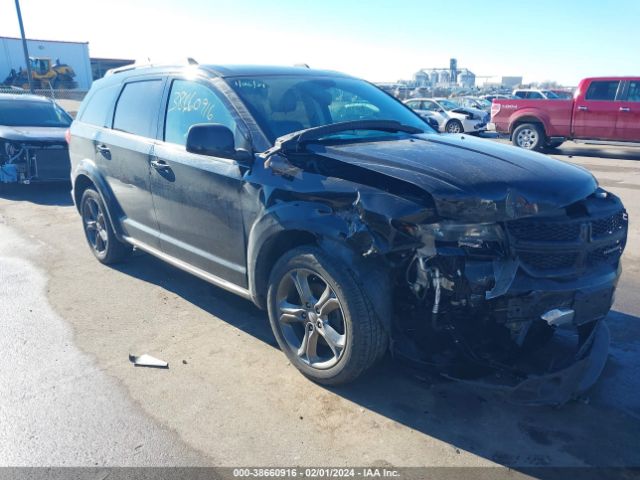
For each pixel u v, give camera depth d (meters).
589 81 13.80
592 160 13.68
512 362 3.13
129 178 4.79
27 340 4.05
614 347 3.90
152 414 3.15
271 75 4.24
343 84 4.53
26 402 3.26
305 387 3.40
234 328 4.23
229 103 3.85
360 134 3.83
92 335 4.12
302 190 3.24
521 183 2.99
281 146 3.38
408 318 3.16
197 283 5.20
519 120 15.10
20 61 37.78
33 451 2.85
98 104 5.49
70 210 8.35
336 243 3.07
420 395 3.31
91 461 2.78
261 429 3.01
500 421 3.07
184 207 4.17
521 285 2.81
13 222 7.59
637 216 7.51
